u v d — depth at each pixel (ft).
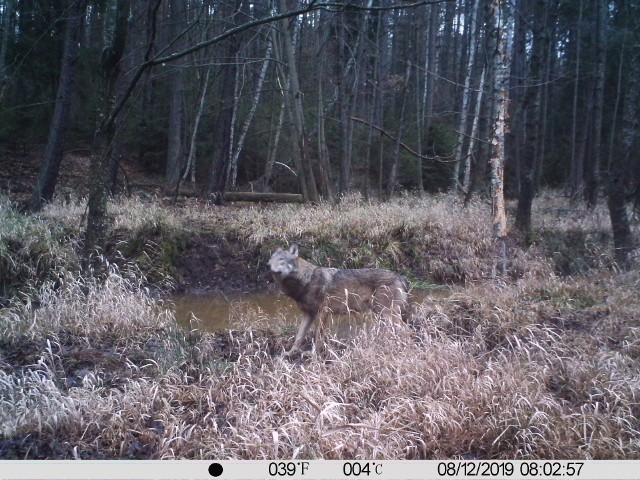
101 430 16.47
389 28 76.74
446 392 17.97
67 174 66.85
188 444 15.75
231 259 42.63
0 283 32.01
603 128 98.89
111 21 26.81
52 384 17.58
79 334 24.06
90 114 68.54
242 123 78.33
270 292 40.29
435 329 23.39
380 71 73.46
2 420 16.21
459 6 92.48
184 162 69.67
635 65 37.63
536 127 47.73
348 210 50.47
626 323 25.18
